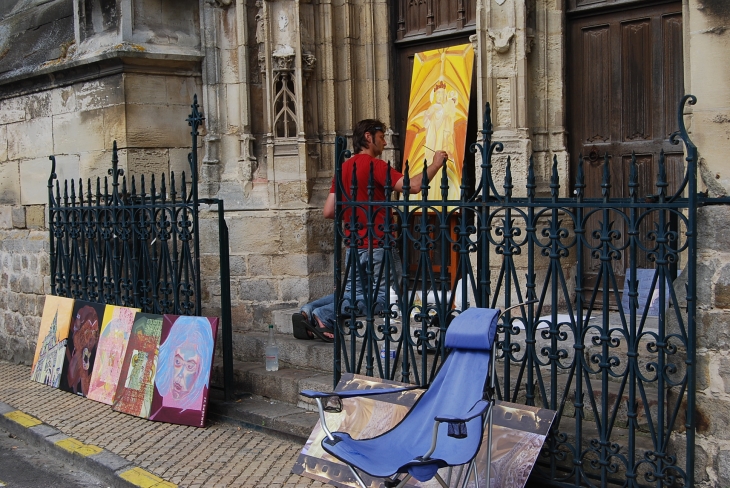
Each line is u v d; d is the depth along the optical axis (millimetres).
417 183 5281
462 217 4578
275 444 5582
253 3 7523
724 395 3711
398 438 4121
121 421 6367
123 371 6770
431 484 4387
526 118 6043
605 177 3967
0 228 9734
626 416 4633
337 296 5359
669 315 4004
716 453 3742
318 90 7516
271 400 6305
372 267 5102
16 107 9266
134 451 5605
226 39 7719
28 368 9000
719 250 3738
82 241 7812
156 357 6477
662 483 3830
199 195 7816
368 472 3680
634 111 5988
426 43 7355
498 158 6121
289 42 7324
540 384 4277
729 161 3781
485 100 6180
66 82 8422
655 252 3824
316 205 7465
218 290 7797
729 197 3664
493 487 4074
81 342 7492
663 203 3775
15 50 9367
